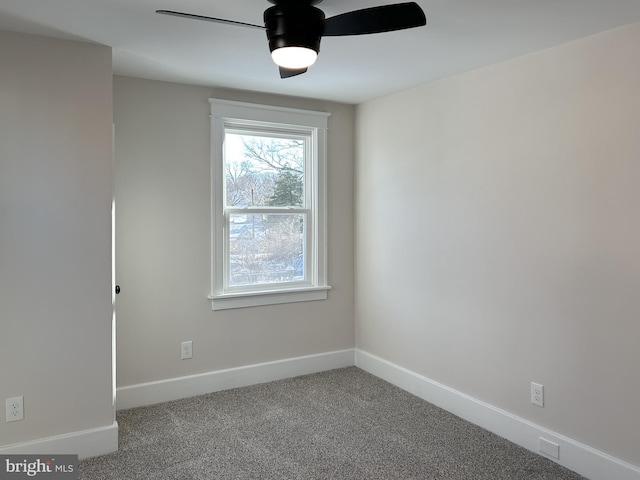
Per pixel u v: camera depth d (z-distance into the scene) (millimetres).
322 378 3846
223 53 2697
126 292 3229
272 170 3807
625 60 2211
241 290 3691
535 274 2641
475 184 2982
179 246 3395
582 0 1949
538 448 2627
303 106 3830
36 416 2475
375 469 2471
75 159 2529
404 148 3553
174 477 2391
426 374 3418
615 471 2277
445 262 3227
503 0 1956
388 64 2852
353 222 4129
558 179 2506
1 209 2381
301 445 2725
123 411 3193
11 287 2410
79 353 2570
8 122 2381
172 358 3402
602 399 2340
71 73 2504
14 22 2248
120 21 2227
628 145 2205
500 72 2801
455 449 2689
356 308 4133
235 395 3479
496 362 2883
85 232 2570
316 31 1855
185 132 3389
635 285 2195
